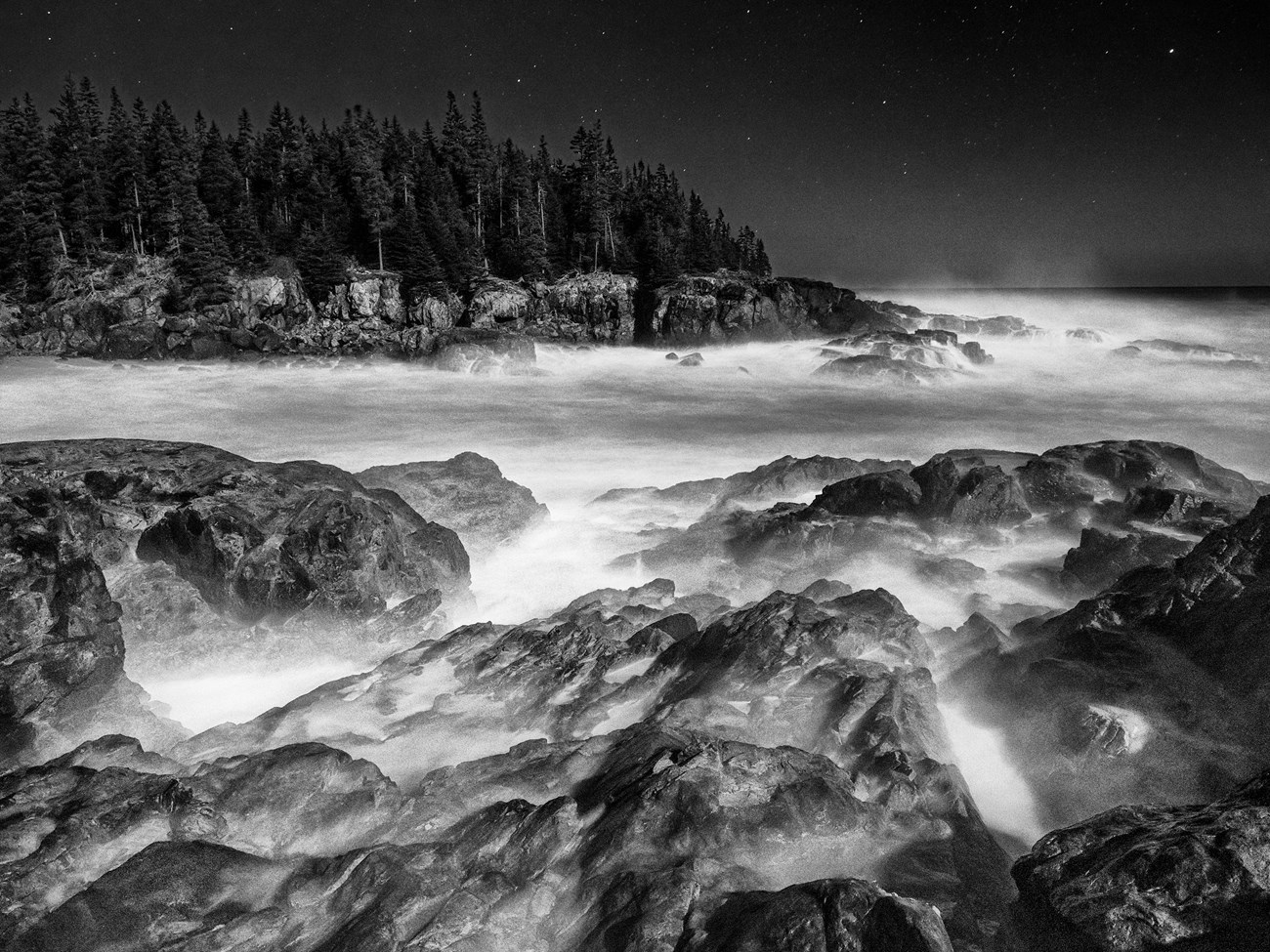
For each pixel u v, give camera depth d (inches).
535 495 1460.4
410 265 3892.7
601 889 377.4
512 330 3909.9
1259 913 338.6
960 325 4148.6
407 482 1112.8
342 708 621.6
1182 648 574.9
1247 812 372.5
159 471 832.9
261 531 781.3
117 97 4483.3
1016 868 402.6
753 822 419.2
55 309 3550.7
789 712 551.8
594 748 514.0
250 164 4439.0
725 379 3179.1
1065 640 619.2
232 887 392.2
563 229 4569.4
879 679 564.1
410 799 463.2
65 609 596.4
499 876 385.1
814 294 4170.8
